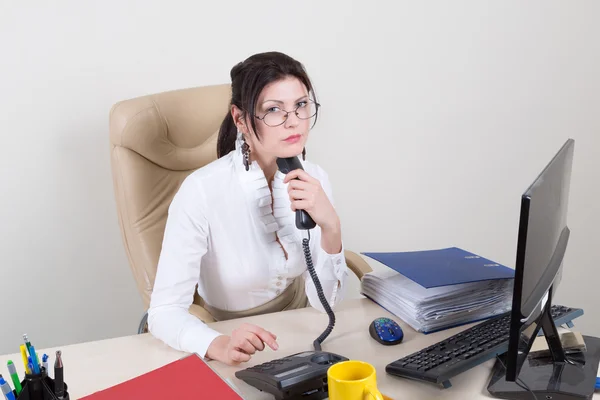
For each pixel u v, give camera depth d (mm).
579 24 2891
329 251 1551
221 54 2453
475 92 2816
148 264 1916
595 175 3061
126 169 1922
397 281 1589
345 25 2572
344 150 2680
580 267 3098
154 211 1964
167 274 1544
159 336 1440
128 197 1926
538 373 1226
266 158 1601
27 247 2355
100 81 2322
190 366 1132
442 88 2764
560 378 1199
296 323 1531
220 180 1604
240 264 1646
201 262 1673
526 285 1030
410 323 1485
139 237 1933
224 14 2420
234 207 1610
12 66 2215
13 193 2299
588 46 2926
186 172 2059
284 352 1382
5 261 2336
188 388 1062
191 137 2039
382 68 2658
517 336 1034
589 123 3008
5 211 2301
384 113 2703
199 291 1769
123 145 1913
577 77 2943
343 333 1466
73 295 2451
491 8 2756
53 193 2348
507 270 1559
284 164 1466
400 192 2809
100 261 2459
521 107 2898
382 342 1402
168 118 1980
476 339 1340
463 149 2859
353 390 1006
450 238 2945
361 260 1929
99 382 1268
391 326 1428
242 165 1615
